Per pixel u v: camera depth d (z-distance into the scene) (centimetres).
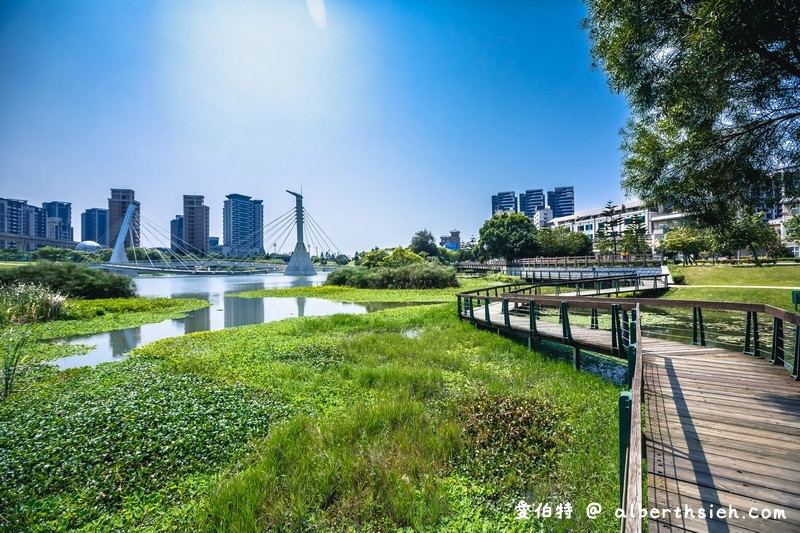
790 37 454
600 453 487
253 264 9575
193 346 1248
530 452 509
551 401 658
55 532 373
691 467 353
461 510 409
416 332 1487
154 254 9731
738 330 1306
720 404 488
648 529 282
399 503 404
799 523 277
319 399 726
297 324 1661
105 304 2384
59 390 772
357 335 1388
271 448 507
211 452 514
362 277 4669
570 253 6078
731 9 422
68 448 495
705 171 654
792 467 345
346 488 438
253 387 788
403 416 617
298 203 8944
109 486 439
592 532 356
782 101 589
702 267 3112
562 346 1135
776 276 2580
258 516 394
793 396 506
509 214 6488
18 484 433
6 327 1470
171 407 642
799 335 567
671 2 507
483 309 1855
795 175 622
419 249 8206
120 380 838
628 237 5666
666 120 694
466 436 552
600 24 627
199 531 375
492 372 863
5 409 643
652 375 611
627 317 892
